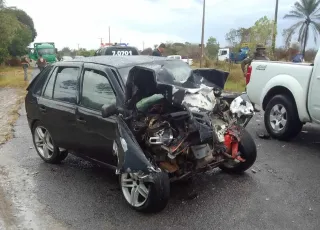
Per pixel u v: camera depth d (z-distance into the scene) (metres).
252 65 8.08
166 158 4.26
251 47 18.14
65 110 5.25
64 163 6.10
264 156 6.25
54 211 4.39
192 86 4.67
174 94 4.11
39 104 5.83
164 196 4.09
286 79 7.03
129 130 4.14
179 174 4.39
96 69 4.99
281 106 7.17
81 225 4.06
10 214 4.36
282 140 7.24
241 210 4.31
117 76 4.70
